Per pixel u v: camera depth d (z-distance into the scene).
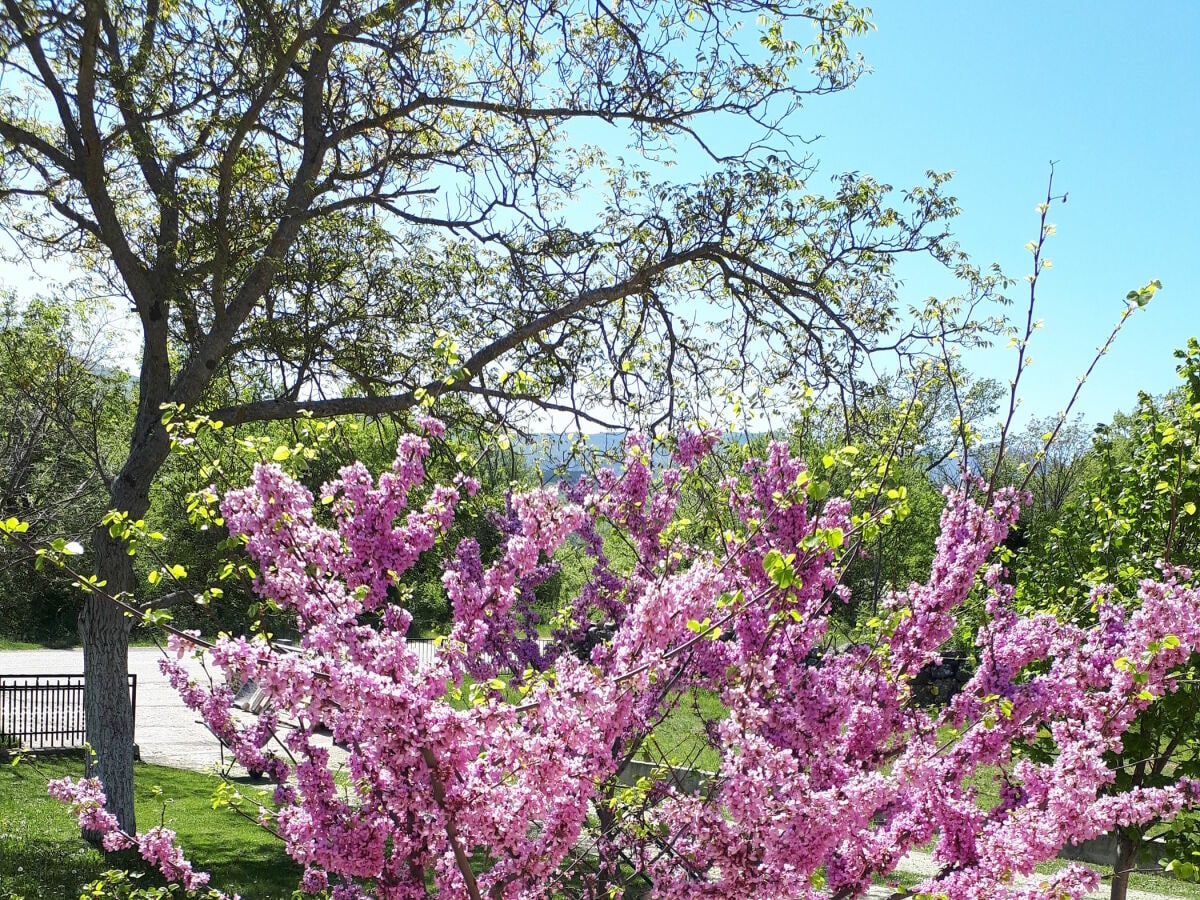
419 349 13.01
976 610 6.16
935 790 3.64
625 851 4.77
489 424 11.81
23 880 9.83
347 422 5.95
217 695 4.36
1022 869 3.46
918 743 3.57
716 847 3.26
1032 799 3.76
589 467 6.36
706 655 4.83
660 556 5.74
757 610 4.11
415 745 3.02
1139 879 11.94
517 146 13.06
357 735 3.40
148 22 10.91
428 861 3.60
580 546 6.54
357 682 2.98
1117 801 3.46
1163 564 4.22
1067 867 3.45
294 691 3.07
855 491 4.24
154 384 12.22
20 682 26.58
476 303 13.41
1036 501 21.83
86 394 15.09
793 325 12.30
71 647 36.00
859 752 3.99
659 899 3.35
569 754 3.52
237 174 12.31
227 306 12.31
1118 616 4.58
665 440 5.73
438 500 3.98
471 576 5.36
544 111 12.51
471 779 3.20
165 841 4.38
